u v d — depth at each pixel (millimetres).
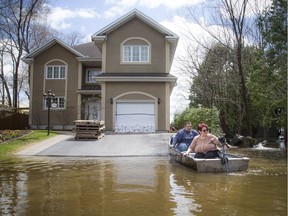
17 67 33500
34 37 36500
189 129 11320
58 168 9383
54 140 16922
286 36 14094
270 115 16391
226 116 22406
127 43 22984
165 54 22953
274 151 15016
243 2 18922
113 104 21938
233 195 5891
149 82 22062
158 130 21797
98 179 7527
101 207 5098
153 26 22875
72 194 5973
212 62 22984
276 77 14477
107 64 22891
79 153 13289
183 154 9484
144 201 5449
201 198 5648
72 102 27938
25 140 16656
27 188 6520
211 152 9289
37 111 27812
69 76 28031
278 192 6145
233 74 21656
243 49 20500
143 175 8086
